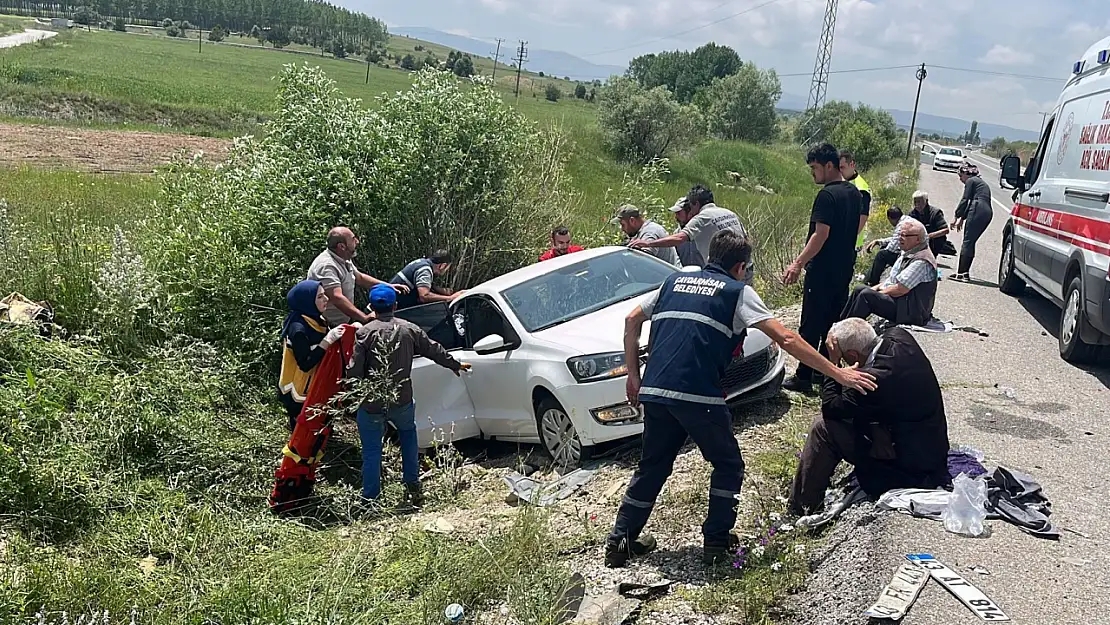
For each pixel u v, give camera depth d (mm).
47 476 5262
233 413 7402
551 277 7309
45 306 8242
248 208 9008
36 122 32844
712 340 4234
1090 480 5039
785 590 3949
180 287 8875
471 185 10008
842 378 4312
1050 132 9820
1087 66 8750
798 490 4699
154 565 4898
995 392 6715
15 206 13031
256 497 6203
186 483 6047
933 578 3793
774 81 59750
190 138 31031
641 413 6012
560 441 6441
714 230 7559
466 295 7527
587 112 57812
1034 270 9391
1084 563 3988
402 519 5930
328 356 6285
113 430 6070
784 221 14141
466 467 6895
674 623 3873
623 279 7359
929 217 11516
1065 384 7004
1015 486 4688
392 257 9844
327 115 9789
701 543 4609
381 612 4133
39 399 6043
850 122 48562
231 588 4258
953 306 9977
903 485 4586
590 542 4848
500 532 4875
